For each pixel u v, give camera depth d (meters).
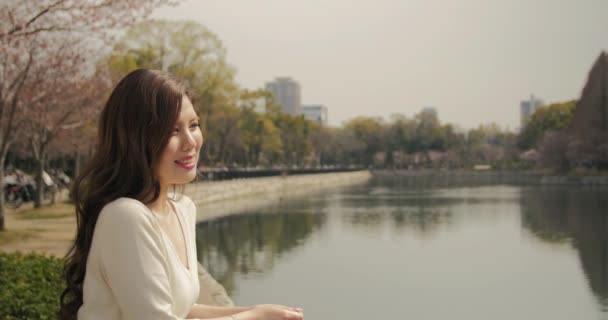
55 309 6.10
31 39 13.95
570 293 14.15
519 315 12.09
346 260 17.92
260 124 67.19
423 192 55.16
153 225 1.74
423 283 14.95
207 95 40.94
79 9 11.07
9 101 17.30
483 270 16.80
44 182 25.86
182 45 38.59
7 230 15.88
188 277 1.89
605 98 75.31
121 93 1.86
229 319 1.85
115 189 1.82
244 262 17.25
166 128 1.82
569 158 75.62
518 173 105.44
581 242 22.36
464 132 136.62
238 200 42.78
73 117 24.08
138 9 11.65
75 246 1.88
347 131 128.50
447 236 23.86
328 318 11.49
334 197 47.28
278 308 1.91
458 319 11.75
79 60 17.89
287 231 24.62
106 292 1.73
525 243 22.11
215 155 61.84
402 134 125.31
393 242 21.89
